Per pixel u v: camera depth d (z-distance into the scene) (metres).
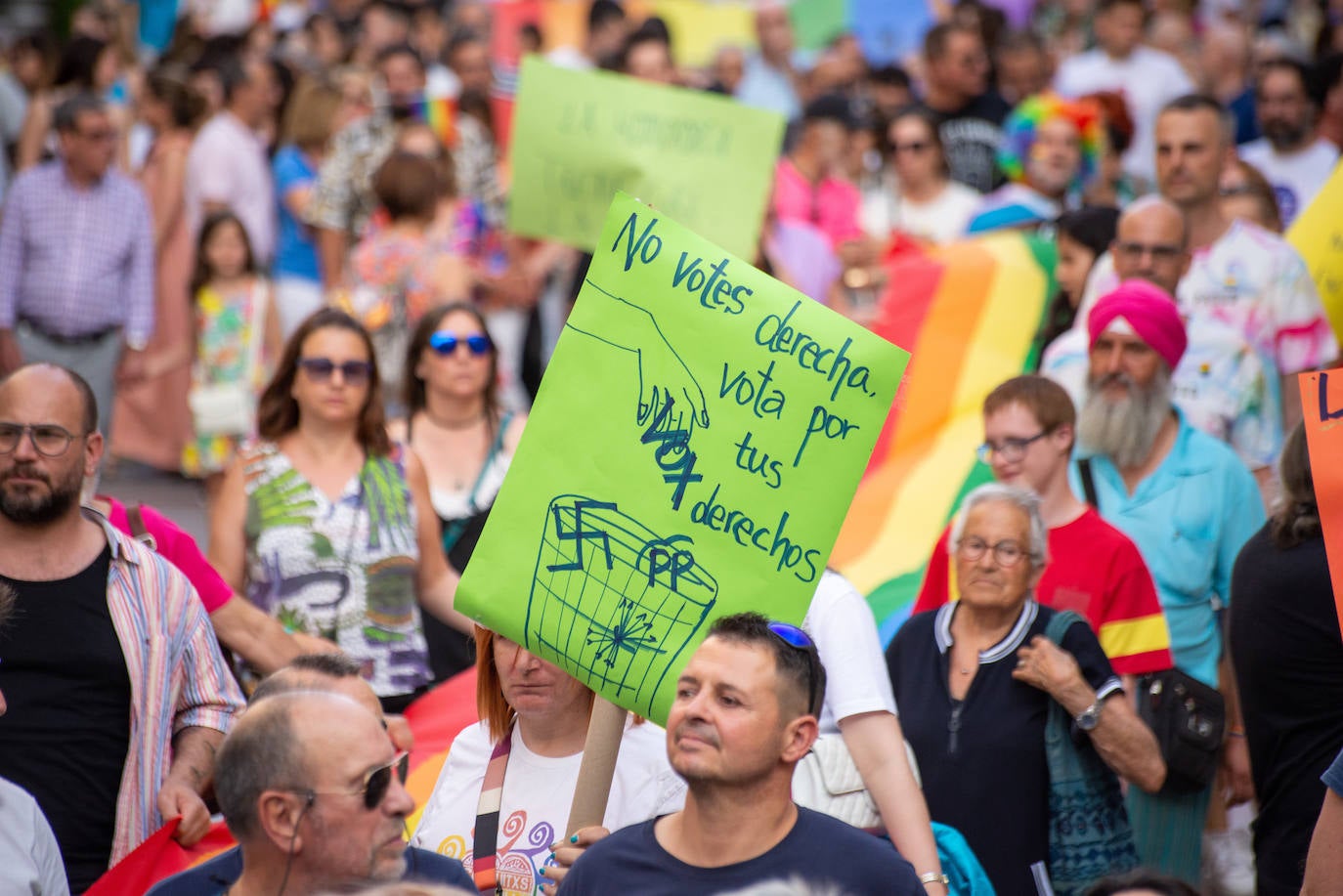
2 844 8.30
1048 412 12.16
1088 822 10.38
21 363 22.86
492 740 9.28
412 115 28.80
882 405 8.58
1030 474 12.17
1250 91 27.55
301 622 12.29
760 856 7.48
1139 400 12.89
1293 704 10.10
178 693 10.12
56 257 22.66
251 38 36.34
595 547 8.66
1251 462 15.03
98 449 10.10
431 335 15.08
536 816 8.88
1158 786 10.48
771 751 7.43
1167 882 7.64
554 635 8.59
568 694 8.97
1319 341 15.46
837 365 8.61
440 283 20.66
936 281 18.08
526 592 8.65
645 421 8.72
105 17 33.75
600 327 8.83
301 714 7.40
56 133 22.72
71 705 9.68
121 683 9.80
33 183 22.75
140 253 23.34
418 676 12.49
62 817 9.62
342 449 12.75
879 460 16.92
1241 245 15.49
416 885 6.23
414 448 15.22
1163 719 11.56
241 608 11.06
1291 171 21.67
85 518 10.12
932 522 16.03
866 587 15.28
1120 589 11.89
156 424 25.78
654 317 8.79
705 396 8.70
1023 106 23.02
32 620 9.66
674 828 7.74
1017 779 10.39
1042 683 10.36
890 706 9.70
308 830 7.30
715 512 8.61
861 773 9.62
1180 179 15.56
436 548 13.19
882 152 26.23
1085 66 29.34
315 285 26.38
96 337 23.02
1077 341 15.34
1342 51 23.00
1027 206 20.14
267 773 7.31
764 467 8.60
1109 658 11.80
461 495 15.09
